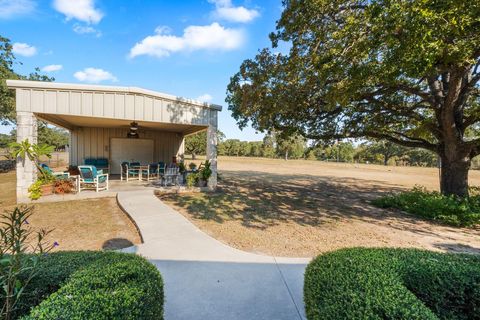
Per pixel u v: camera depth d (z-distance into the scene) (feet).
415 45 10.98
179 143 50.75
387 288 5.15
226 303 7.91
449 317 5.90
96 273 5.47
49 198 23.45
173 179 34.73
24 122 22.35
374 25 12.95
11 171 58.34
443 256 7.30
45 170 24.67
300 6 17.38
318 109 26.17
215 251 12.17
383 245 14.42
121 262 6.21
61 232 15.34
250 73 22.80
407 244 14.66
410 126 30.12
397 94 26.30
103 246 13.19
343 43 15.11
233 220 18.84
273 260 11.33
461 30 10.77
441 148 25.62
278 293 8.55
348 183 47.70
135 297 4.74
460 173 23.71
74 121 33.63
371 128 28.17
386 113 26.22
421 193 25.61
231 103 29.12
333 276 5.77
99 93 24.91
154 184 33.88
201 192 31.12
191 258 11.30
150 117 27.25
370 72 14.47
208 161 31.73
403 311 4.39
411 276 6.23
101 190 27.71
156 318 5.40
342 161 181.16
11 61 53.52
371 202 27.61
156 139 47.52
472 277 5.98
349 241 14.93
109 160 43.34
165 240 13.48
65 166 65.72
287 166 98.12
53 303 4.39
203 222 18.07
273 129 29.71
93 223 17.28
